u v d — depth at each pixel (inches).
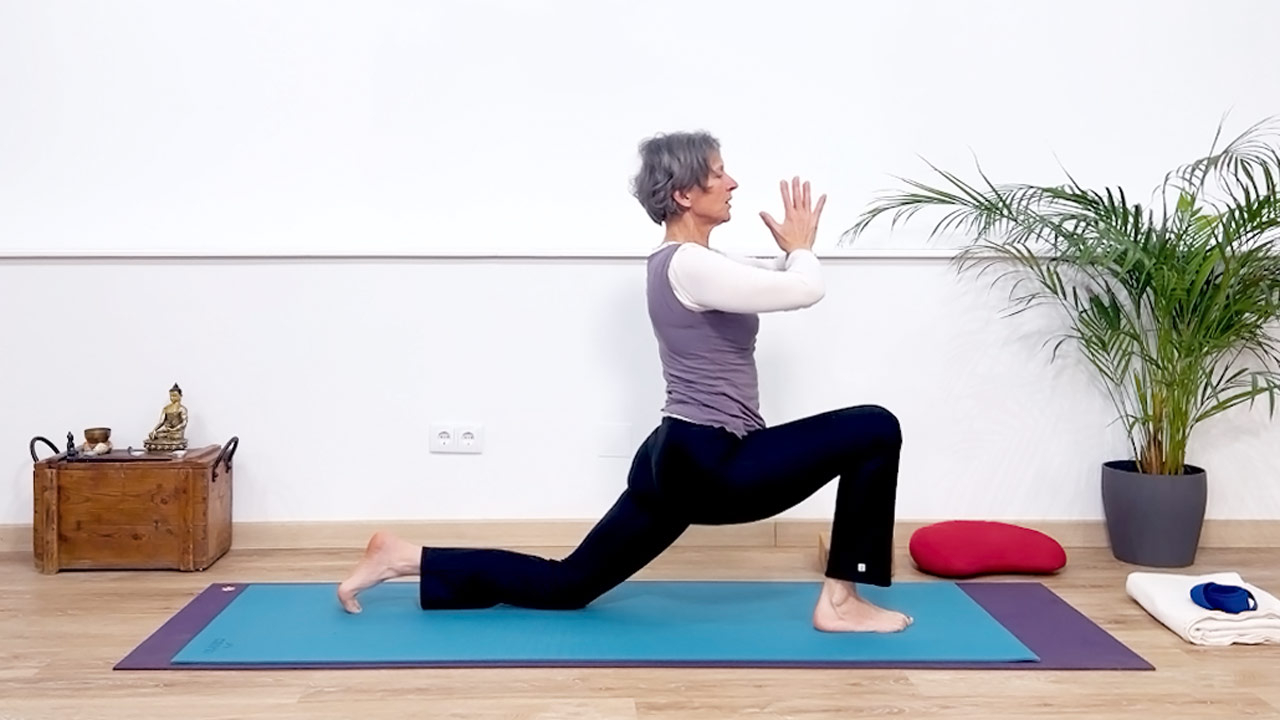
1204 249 116.0
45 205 129.4
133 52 128.7
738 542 131.4
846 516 95.7
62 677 86.8
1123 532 124.2
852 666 89.3
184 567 119.3
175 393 124.6
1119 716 79.1
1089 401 130.8
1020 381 130.7
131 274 128.0
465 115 130.2
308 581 115.1
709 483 93.2
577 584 100.8
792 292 90.5
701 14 130.2
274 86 129.6
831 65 130.3
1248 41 130.3
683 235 98.0
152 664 89.2
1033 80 130.3
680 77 130.3
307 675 87.3
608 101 130.3
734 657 90.7
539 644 93.9
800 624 99.7
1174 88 130.6
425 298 129.3
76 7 128.2
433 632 97.1
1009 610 105.1
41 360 128.2
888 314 130.1
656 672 88.0
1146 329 129.4
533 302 129.6
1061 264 129.6
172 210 129.9
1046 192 120.6
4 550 129.1
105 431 123.4
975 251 129.0
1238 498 132.6
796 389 130.4
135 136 129.3
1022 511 131.4
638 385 130.1
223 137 129.7
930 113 130.5
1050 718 78.7
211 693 83.4
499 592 102.5
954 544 117.7
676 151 95.1
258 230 130.1
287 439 129.9
